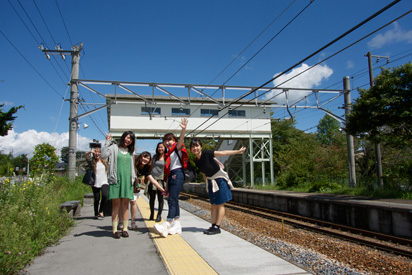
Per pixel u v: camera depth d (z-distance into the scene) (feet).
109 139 17.03
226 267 12.06
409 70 41.37
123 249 14.70
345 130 48.85
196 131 100.32
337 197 49.75
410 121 40.78
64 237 17.44
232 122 103.35
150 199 24.27
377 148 57.98
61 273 11.25
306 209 43.50
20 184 20.38
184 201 59.77
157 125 96.48
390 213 29.66
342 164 76.69
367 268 16.51
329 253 19.79
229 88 61.67
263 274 11.30
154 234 18.28
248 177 131.03
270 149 106.11
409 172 52.24
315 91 63.72
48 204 18.35
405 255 20.67
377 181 55.67
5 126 21.09
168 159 18.52
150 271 11.50
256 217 38.55
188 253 14.02
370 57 63.52
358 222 33.76
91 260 12.92
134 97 95.30
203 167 18.04
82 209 32.37
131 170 17.28
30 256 12.70
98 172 25.46
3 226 12.91
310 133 136.98
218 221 18.62
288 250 18.40
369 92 45.52
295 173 82.64
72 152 51.52
